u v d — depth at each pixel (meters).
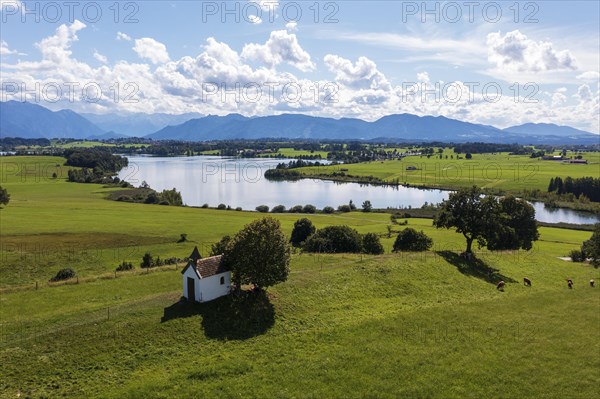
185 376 34.03
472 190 75.00
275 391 32.75
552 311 51.97
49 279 68.25
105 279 62.41
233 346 38.94
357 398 32.44
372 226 127.69
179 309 44.22
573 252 87.50
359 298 51.88
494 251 81.25
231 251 47.62
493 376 35.97
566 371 37.09
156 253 86.38
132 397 31.36
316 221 135.38
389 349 39.59
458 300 54.09
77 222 113.50
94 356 36.25
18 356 36.00
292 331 42.34
